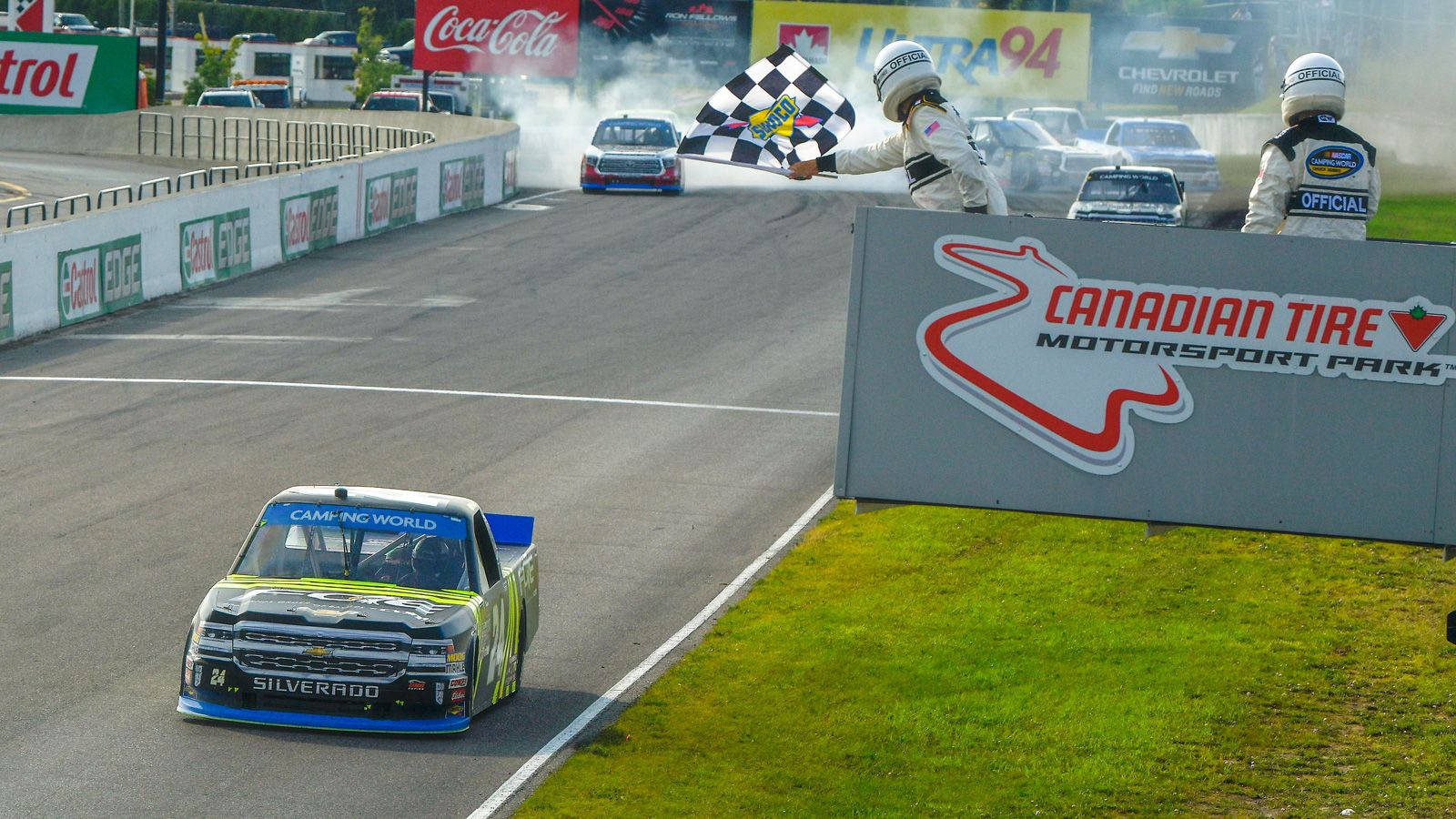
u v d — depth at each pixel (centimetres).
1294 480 1822
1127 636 3247
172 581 3434
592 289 7369
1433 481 1802
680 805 2356
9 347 5928
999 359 1844
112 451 4522
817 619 3362
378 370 5669
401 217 9338
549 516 4044
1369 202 2045
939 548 3862
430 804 2281
